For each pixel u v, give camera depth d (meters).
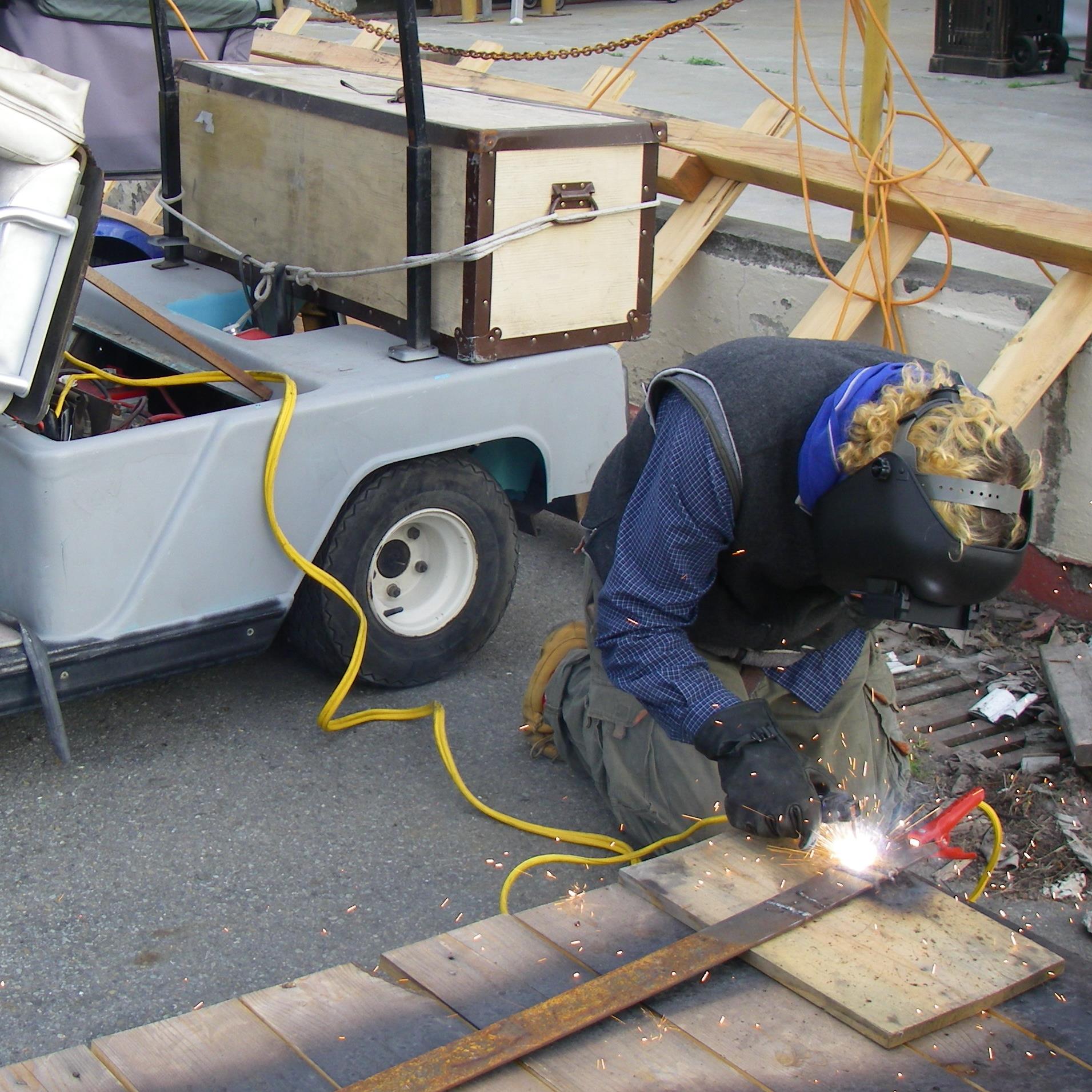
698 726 2.25
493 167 3.27
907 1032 1.82
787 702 2.90
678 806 2.81
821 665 2.77
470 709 3.68
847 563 2.11
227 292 4.14
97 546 3.00
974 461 1.96
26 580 3.00
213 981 2.62
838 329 4.32
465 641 3.78
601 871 3.01
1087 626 4.07
